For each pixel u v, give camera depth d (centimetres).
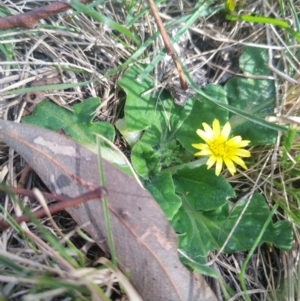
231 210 10
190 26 12
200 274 9
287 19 12
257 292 10
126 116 11
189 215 10
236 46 12
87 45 11
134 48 12
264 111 12
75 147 9
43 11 10
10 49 11
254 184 11
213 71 12
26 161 9
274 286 10
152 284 9
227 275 10
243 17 12
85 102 11
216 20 12
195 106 11
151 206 9
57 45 11
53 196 9
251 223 10
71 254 9
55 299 9
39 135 9
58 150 9
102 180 8
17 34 11
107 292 8
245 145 10
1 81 10
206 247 10
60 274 8
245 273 10
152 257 9
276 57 12
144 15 12
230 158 10
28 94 10
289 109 11
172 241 9
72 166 9
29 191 9
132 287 8
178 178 11
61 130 10
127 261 9
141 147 11
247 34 12
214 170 11
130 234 9
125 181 9
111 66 11
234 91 12
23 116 10
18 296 8
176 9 12
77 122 10
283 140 11
